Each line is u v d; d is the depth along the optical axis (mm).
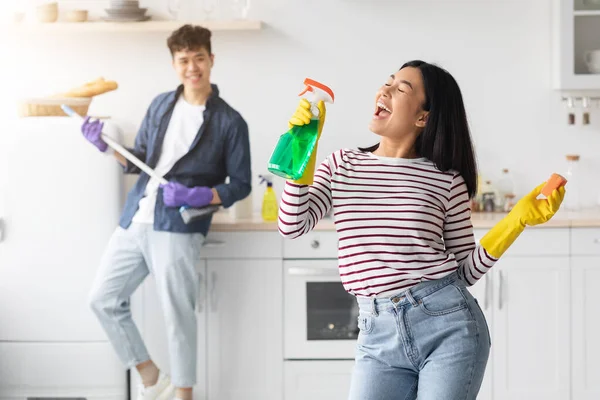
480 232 4078
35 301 4066
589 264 4098
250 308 4078
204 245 4047
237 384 4094
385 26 4562
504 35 4594
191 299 3875
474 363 2244
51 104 3971
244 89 4559
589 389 4133
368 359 2338
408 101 2334
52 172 4020
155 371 3945
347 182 2324
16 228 4043
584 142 4633
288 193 2193
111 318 3881
